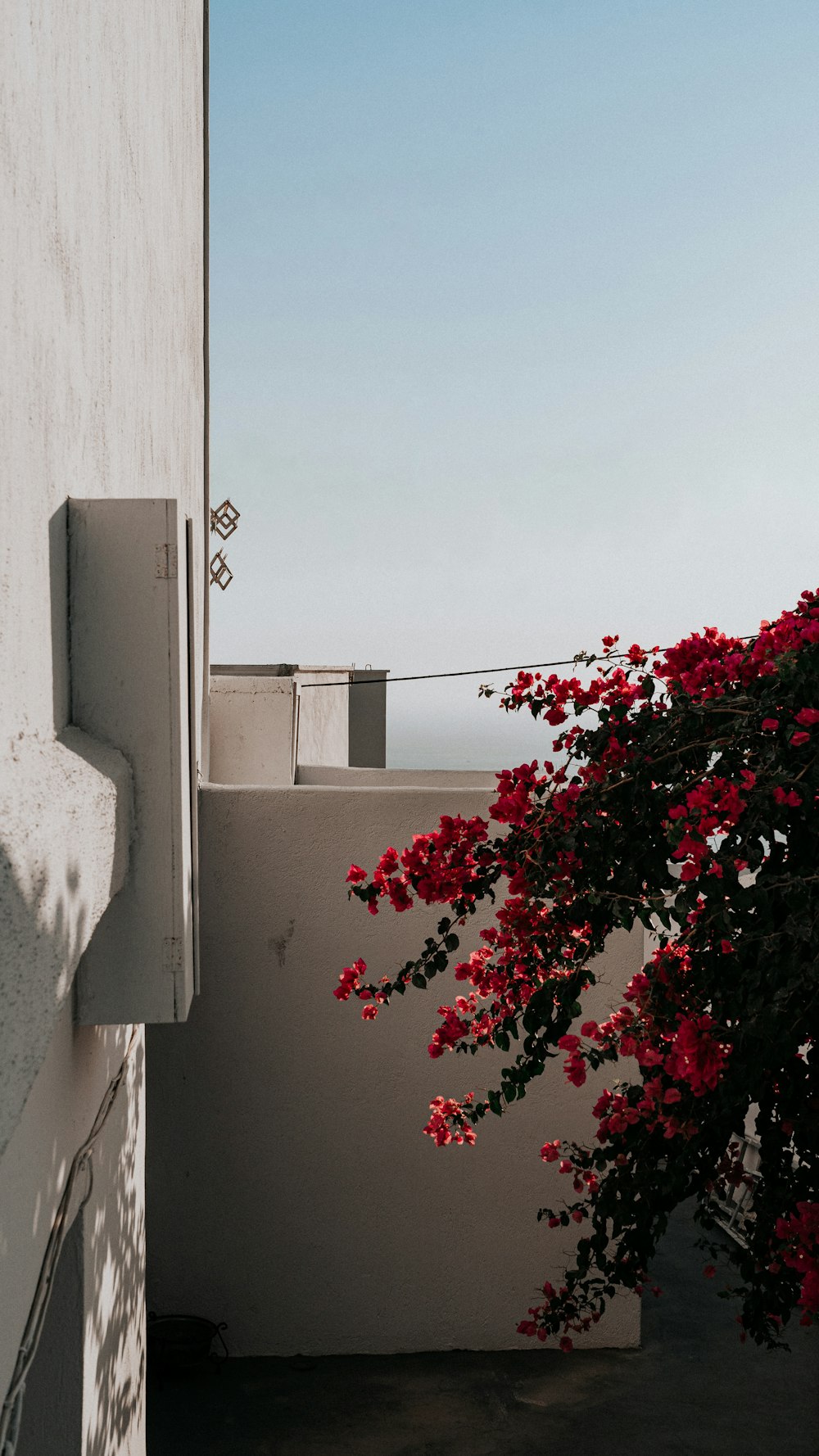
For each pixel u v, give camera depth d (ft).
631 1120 10.33
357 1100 17.66
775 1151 9.91
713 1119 9.64
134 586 7.23
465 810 17.54
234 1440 15.25
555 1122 17.66
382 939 17.61
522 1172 17.71
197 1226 17.62
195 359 19.13
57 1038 7.11
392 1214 17.71
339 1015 17.66
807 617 9.33
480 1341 17.70
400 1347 17.66
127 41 9.42
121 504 7.16
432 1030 17.66
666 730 9.27
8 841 4.24
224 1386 16.66
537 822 10.08
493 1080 17.62
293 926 17.63
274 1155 17.66
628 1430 15.49
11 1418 5.82
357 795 17.57
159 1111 17.62
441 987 17.69
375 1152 17.67
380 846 17.58
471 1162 17.71
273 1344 17.61
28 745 5.67
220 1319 17.58
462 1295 17.72
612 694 9.99
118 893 7.47
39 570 6.11
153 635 7.27
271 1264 17.63
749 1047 8.43
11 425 5.34
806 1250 9.23
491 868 10.82
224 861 17.58
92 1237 8.96
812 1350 17.75
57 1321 8.67
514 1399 16.31
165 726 7.35
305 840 17.61
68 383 6.81
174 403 14.78
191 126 17.25
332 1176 17.66
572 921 10.05
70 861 5.26
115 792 6.46
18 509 5.54
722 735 9.19
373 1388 16.63
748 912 8.95
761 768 8.46
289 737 23.82
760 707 8.78
